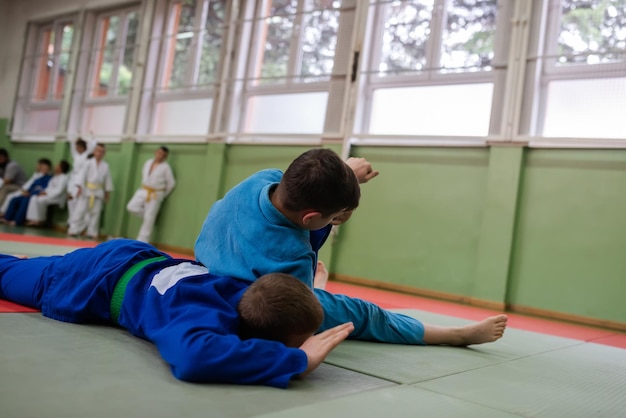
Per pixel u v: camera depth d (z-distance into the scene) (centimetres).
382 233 546
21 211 833
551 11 485
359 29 581
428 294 512
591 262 440
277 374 124
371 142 567
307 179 140
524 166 479
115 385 113
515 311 467
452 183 514
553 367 190
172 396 110
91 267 173
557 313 449
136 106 789
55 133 888
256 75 679
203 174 710
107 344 148
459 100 523
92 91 877
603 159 445
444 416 116
